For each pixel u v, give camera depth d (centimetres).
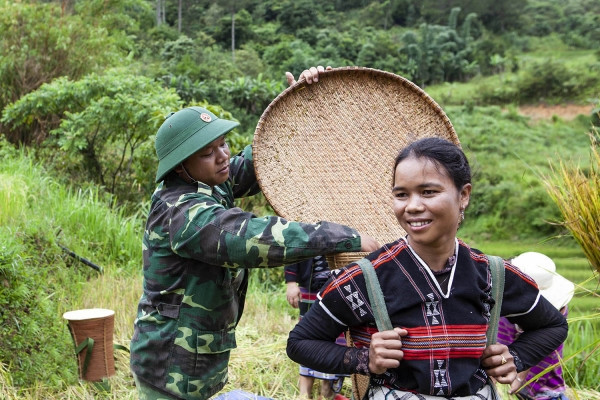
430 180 200
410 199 203
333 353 209
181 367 263
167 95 908
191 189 265
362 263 213
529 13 6531
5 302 438
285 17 6103
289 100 310
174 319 263
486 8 6425
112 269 677
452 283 206
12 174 814
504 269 217
